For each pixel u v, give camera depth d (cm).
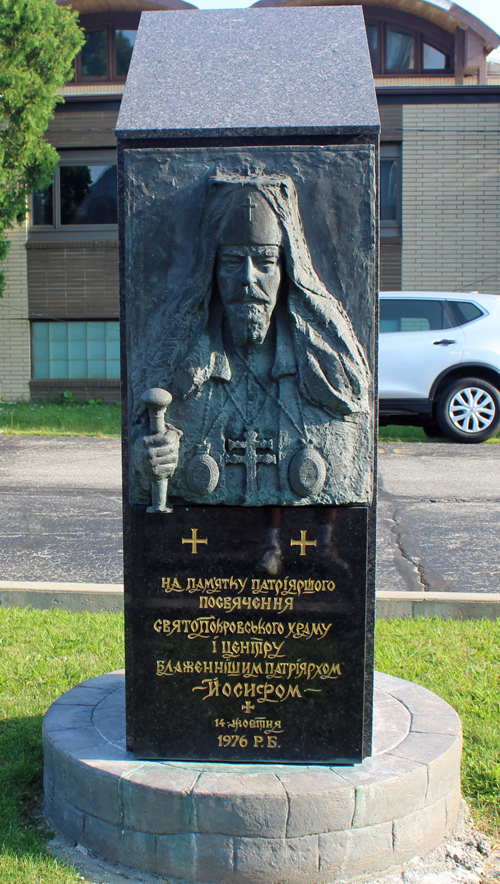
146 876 266
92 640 434
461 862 275
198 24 326
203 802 260
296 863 262
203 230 270
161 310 279
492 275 1664
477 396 1112
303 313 276
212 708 288
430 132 1639
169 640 288
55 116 1733
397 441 1145
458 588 512
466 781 314
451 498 791
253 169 272
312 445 280
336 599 285
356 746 285
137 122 275
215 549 285
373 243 274
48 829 288
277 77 295
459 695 367
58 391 1797
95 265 1761
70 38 1358
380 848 269
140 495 285
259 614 287
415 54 1903
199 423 281
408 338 1113
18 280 1777
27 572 545
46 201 1772
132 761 284
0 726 348
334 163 271
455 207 1653
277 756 288
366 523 283
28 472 916
